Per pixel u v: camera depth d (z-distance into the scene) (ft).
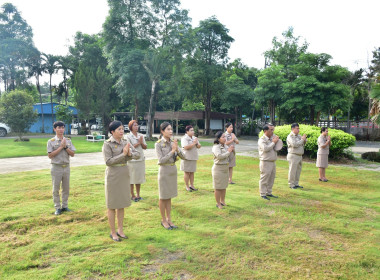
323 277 10.55
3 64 117.60
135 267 11.00
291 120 96.02
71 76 101.19
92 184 24.50
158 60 70.95
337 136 39.83
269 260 11.77
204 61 91.61
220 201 18.98
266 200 20.31
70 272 10.68
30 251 12.25
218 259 11.76
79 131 104.42
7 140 68.90
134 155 14.11
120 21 74.90
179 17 77.56
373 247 13.05
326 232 14.85
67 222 15.83
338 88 61.98
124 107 127.95
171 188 15.01
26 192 21.71
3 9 129.39
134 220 16.10
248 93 92.73
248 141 82.33
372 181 27.32
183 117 104.17
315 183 26.37
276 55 82.23
